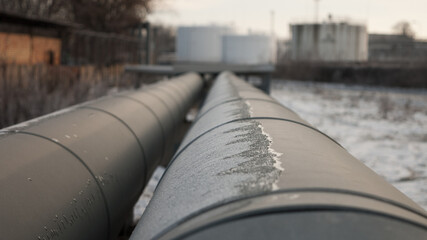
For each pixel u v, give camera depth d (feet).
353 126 63.26
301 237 3.33
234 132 7.34
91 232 8.56
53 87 52.75
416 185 31.17
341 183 4.41
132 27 132.05
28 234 6.34
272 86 148.97
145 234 4.75
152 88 23.93
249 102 11.65
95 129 10.91
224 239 3.48
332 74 166.81
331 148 6.39
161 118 17.78
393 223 3.52
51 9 107.04
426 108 87.25
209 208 4.21
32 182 7.18
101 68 90.43
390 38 287.28
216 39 263.90
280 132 6.93
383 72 148.77
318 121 67.46
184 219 4.25
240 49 247.70
